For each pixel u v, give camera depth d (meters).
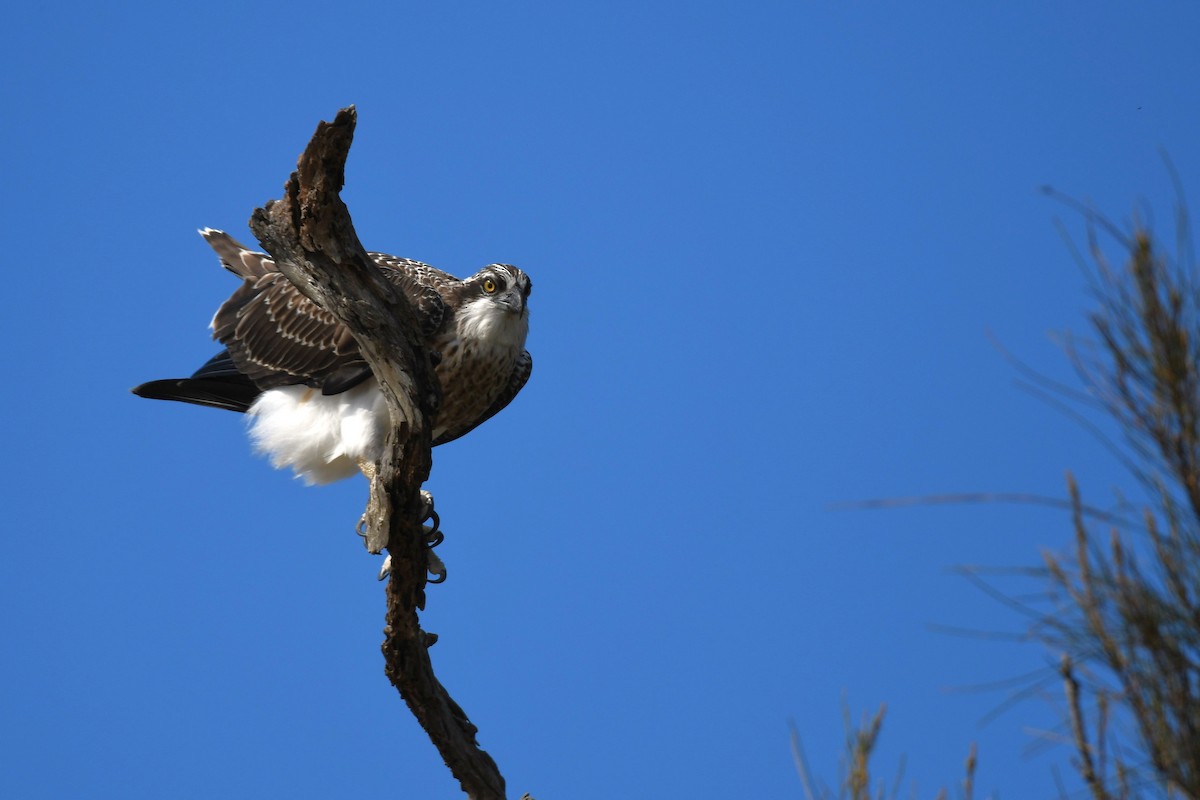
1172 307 8.35
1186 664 8.52
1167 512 8.49
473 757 18.42
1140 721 8.59
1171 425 8.44
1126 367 8.49
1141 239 8.44
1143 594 8.45
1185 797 8.48
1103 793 8.59
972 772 9.10
